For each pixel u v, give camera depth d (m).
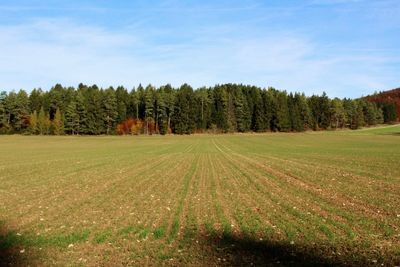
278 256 9.82
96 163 37.75
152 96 146.12
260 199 17.70
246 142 89.75
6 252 10.43
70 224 13.37
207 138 113.38
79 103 133.75
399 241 11.02
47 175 27.80
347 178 25.14
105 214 14.85
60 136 124.69
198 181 24.27
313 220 13.51
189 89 160.12
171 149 63.84
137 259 9.76
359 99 193.50
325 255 9.87
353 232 11.89
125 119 142.62
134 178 25.92
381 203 16.59
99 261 9.65
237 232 12.12
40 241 11.35
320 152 53.56
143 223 13.34
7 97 135.62
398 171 29.03
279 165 34.75
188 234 11.87
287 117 151.62
